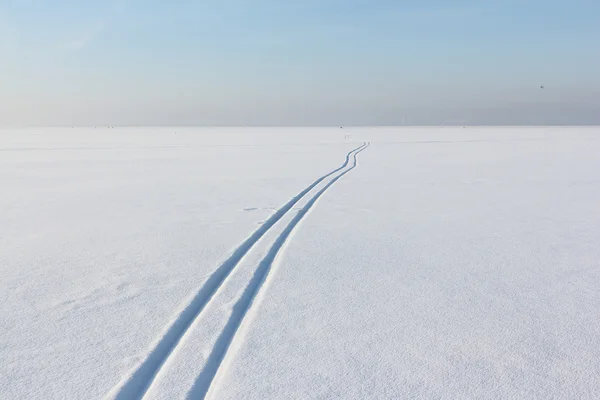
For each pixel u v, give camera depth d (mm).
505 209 7672
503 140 33594
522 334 3188
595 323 3357
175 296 3807
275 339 3090
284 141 34000
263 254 4984
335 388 2529
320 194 9281
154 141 35750
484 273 4449
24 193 9461
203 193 9359
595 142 29844
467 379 2625
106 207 7883
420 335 3166
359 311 3553
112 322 3332
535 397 2455
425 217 7023
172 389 2479
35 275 4352
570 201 8422
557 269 4570
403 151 22234
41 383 2570
